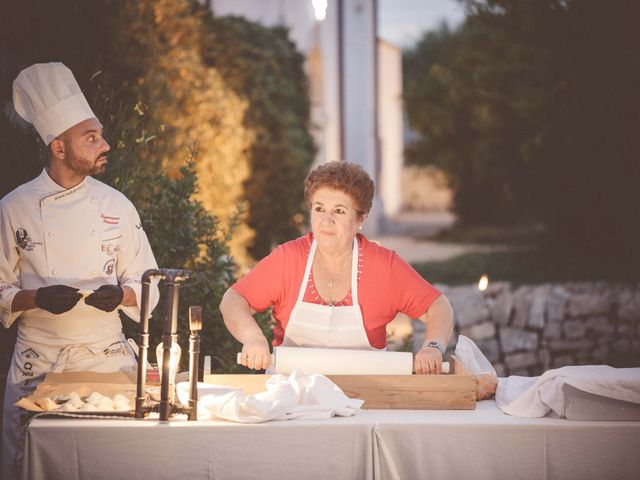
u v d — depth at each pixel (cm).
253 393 324
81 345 348
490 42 1371
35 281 346
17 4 611
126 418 296
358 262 364
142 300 296
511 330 984
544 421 295
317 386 305
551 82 1222
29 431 282
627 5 1141
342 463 288
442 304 367
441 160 1977
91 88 557
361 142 2230
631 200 1267
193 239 553
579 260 1424
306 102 1614
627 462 290
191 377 295
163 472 285
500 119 1375
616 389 293
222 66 1158
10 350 452
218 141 907
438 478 291
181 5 900
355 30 2192
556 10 1177
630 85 1174
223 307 365
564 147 1254
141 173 546
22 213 344
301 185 1297
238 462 286
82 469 284
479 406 322
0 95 591
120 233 358
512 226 2262
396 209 2917
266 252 1216
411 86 1912
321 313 361
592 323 1001
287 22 1839
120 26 714
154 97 727
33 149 488
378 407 315
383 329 372
